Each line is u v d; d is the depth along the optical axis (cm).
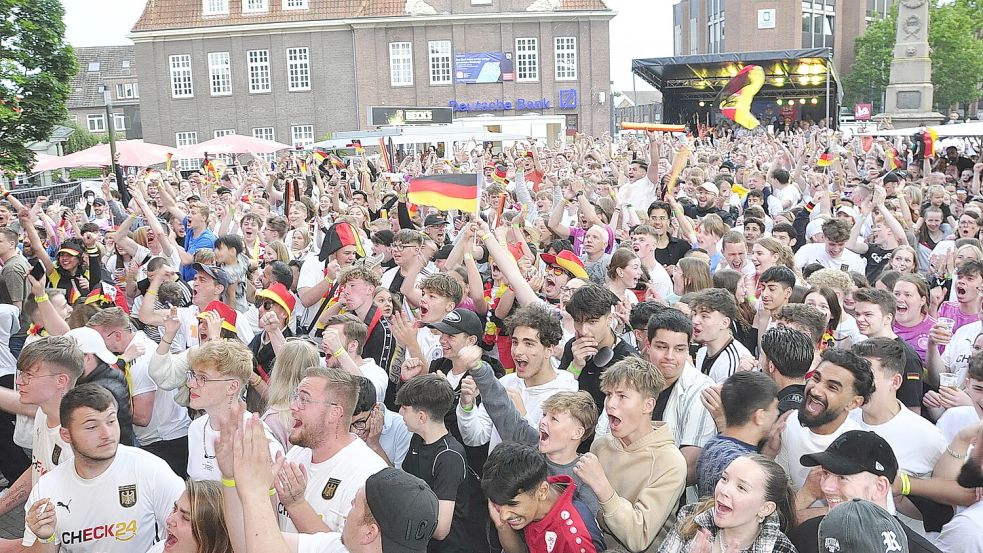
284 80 5244
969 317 686
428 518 316
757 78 1483
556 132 4225
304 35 5216
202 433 493
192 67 5281
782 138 3050
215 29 5200
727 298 554
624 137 3509
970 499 408
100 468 422
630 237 891
